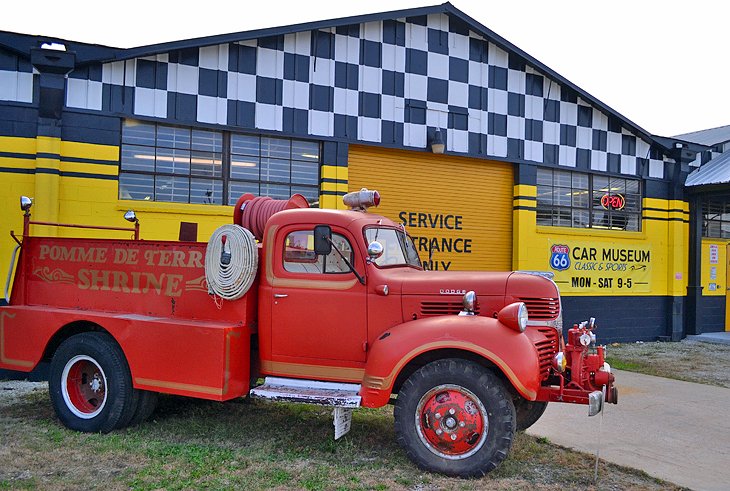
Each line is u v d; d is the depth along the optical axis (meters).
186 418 5.84
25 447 4.89
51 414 5.93
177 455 4.77
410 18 10.09
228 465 4.58
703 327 13.34
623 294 12.16
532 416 5.51
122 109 8.19
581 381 4.65
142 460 4.65
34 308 5.84
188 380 5.03
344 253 5.07
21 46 7.73
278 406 6.39
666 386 8.10
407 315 4.93
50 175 7.69
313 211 5.20
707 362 10.02
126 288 5.60
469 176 10.73
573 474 4.64
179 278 5.38
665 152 12.65
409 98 10.05
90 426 5.34
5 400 6.47
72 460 4.62
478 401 4.40
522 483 4.39
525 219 11.01
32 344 5.72
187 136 8.64
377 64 9.82
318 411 6.23
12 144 7.62
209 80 8.71
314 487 4.19
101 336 5.47
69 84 7.93
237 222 5.92
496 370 4.75
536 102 11.21
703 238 13.48
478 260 10.78
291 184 9.28
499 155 10.82
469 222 10.71
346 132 9.55
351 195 5.75
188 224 6.76
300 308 5.08
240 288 5.05
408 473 4.49
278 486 4.20
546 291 4.99
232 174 8.90
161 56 8.44
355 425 5.76
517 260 10.94
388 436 5.44
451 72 10.41
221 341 4.92
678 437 5.73
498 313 4.61
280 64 9.15
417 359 4.78
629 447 5.40
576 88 11.42
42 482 4.17
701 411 6.75
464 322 4.59
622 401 7.19
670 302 12.62
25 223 6.07
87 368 5.55
